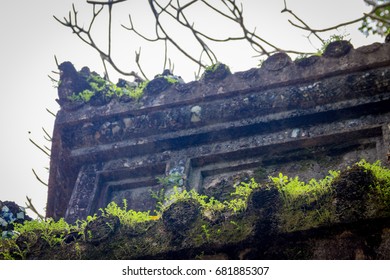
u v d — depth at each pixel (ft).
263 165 27.94
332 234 19.36
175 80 31.27
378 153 25.64
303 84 28.37
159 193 29.14
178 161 29.17
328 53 28.50
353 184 19.54
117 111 30.99
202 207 21.68
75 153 31.30
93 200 29.58
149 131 30.30
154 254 20.93
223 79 29.91
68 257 22.04
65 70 32.94
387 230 18.72
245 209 20.75
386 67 27.45
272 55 29.58
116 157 30.91
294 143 27.45
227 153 28.37
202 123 29.45
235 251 20.25
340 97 27.50
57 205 31.68
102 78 33.09
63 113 31.89
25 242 23.12
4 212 30.55
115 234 22.24
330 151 26.99
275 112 28.40
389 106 26.78
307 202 20.01
